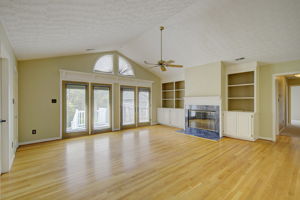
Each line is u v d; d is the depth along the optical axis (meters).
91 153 3.18
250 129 4.14
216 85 4.65
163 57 5.23
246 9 2.71
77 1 1.76
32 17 1.94
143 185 1.97
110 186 1.95
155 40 4.48
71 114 4.60
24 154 3.12
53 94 4.29
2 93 2.38
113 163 2.67
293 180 2.09
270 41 3.31
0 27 1.94
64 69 4.45
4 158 2.34
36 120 4.00
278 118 5.03
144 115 6.62
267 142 4.02
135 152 3.24
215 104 4.66
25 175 2.24
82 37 3.14
